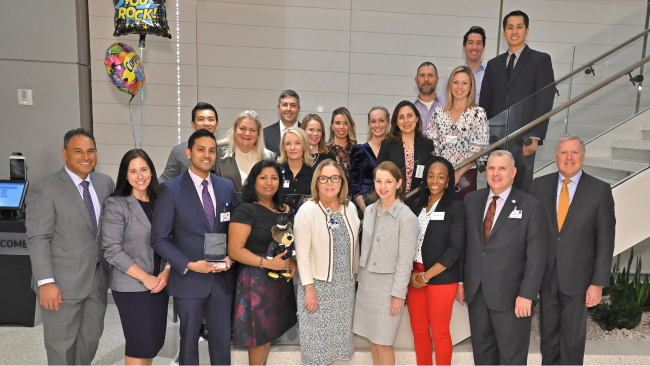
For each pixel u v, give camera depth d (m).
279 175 2.51
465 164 3.07
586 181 2.64
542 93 3.10
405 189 3.08
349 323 2.51
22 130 4.37
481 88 4.02
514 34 3.75
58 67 4.38
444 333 2.55
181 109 4.93
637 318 3.61
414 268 2.63
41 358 3.09
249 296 2.43
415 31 5.00
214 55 4.89
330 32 4.95
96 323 2.60
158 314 2.40
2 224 3.56
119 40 4.70
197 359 2.40
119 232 2.35
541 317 2.76
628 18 4.01
